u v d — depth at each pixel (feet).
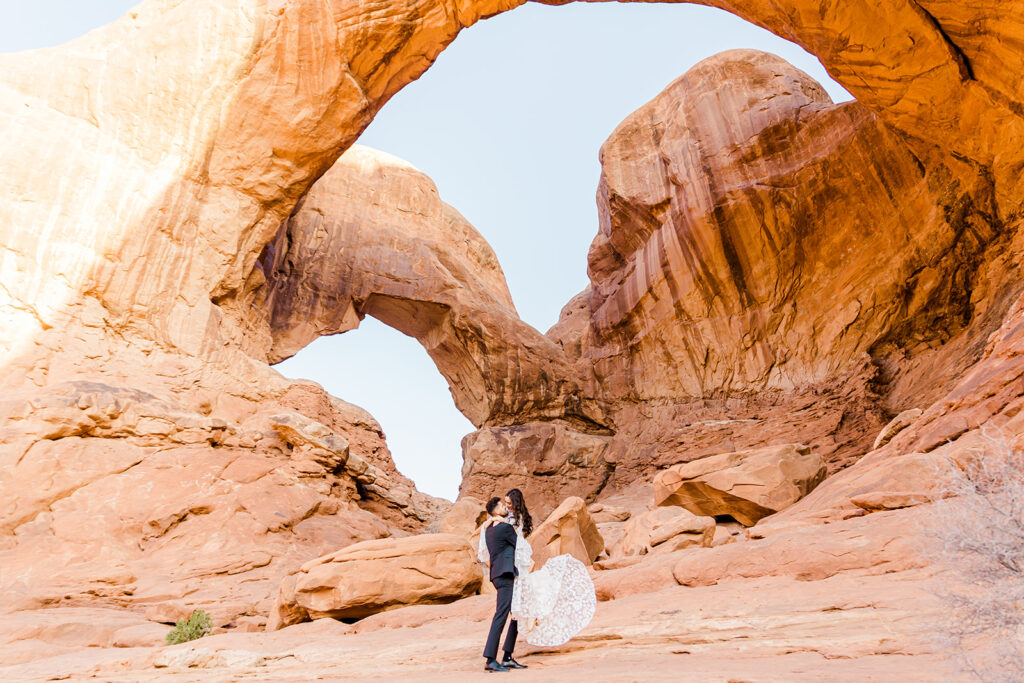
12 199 57.67
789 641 14.97
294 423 58.39
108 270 59.06
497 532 16.39
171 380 58.65
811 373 73.82
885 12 51.34
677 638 16.52
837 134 72.95
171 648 24.06
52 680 21.59
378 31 62.95
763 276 78.07
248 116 64.49
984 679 8.43
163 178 62.69
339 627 26.89
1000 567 8.35
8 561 43.27
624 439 84.02
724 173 79.10
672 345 84.38
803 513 30.58
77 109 62.69
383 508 63.72
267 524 49.24
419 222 96.84
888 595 16.46
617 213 91.30
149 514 48.01
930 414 32.50
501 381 85.97
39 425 49.14
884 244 70.54
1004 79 50.65
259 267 73.31
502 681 13.88
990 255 61.31
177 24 64.49
